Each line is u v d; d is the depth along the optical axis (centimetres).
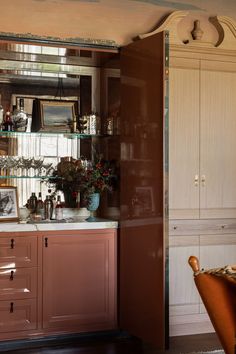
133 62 429
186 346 422
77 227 439
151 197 405
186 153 455
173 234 450
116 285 453
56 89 480
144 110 415
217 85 468
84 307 442
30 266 425
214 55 466
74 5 435
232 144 473
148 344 429
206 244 461
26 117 460
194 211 457
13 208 450
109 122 471
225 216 468
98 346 425
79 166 468
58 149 478
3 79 465
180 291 452
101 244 447
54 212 466
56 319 434
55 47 432
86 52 448
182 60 455
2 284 419
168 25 451
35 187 468
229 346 213
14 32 419
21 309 424
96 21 441
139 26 453
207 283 218
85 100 488
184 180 455
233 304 217
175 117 452
